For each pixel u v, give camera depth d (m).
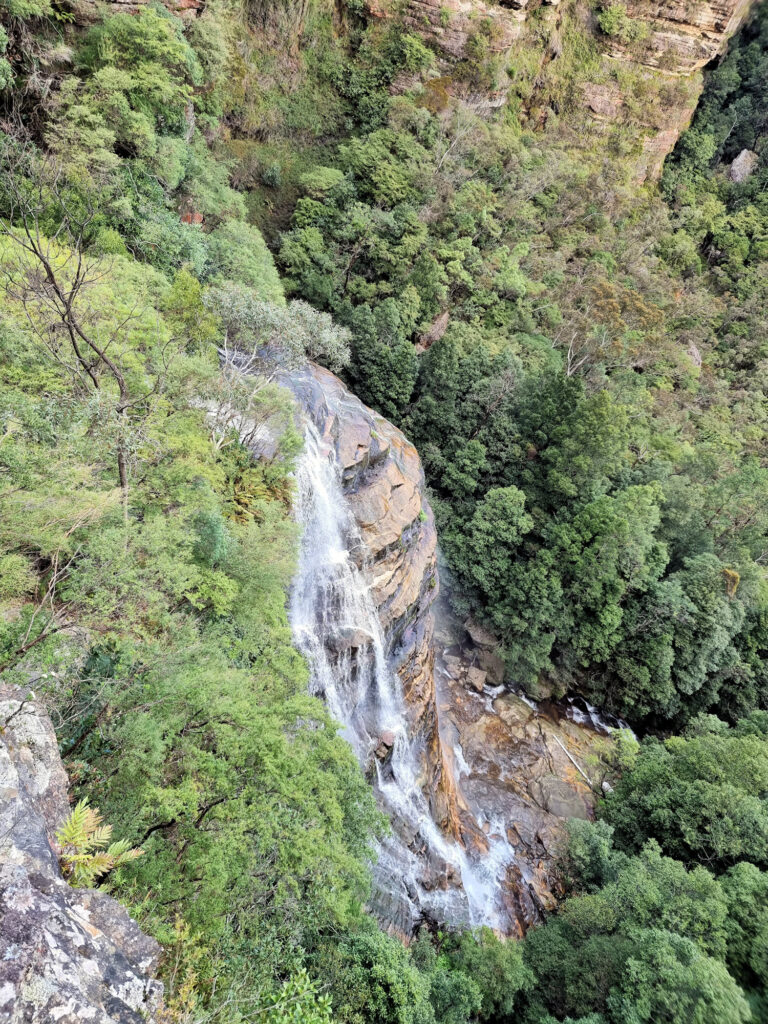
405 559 25.48
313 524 21.78
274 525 16.34
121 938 5.27
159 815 9.80
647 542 33.50
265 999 9.05
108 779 9.55
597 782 28.97
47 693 9.22
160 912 9.01
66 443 11.96
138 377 15.28
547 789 27.95
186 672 10.88
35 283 13.28
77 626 10.27
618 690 34.41
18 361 13.11
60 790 7.02
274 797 10.49
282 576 15.91
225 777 10.09
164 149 24.80
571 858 24.62
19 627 9.77
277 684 12.99
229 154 38.69
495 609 34.06
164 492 14.45
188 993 7.54
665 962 16.41
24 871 4.98
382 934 14.88
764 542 38.66
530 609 32.97
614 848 25.08
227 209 32.03
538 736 31.03
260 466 19.11
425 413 37.59
